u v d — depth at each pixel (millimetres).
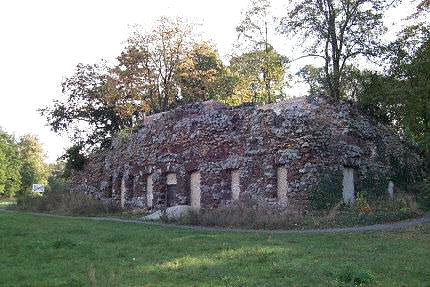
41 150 95750
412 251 13195
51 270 11180
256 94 53188
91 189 41688
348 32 37312
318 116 25719
